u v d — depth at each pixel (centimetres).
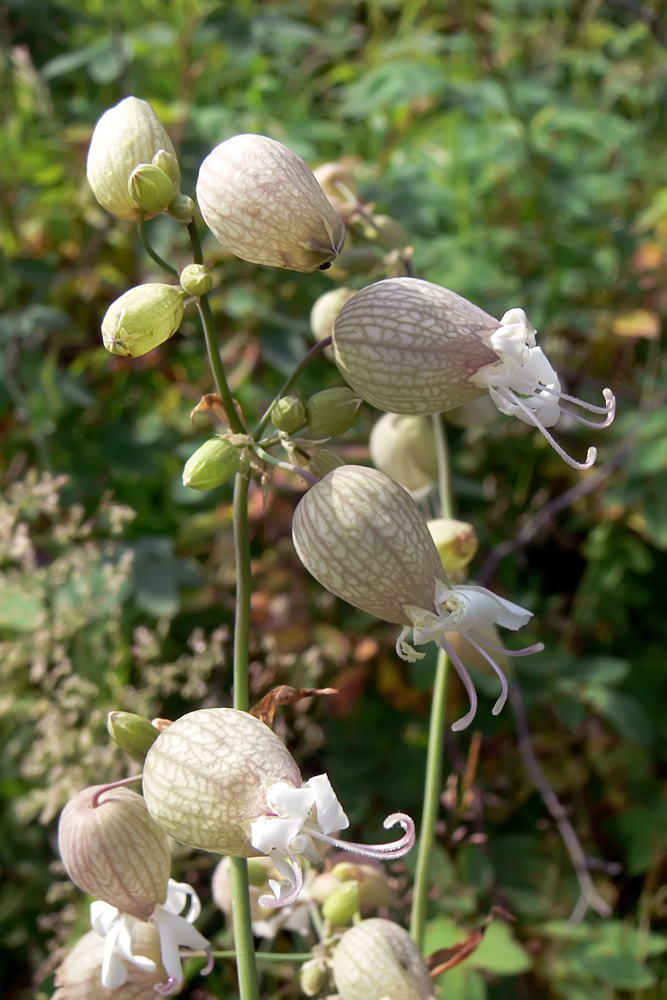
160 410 31
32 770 23
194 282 15
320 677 27
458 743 27
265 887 18
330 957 17
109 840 15
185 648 28
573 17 43
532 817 28
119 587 24
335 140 38
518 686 26
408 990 17
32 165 31
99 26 37
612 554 29
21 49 32
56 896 23
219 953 17
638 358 33
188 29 32
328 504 15
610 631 30
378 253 20
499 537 31
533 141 33
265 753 14
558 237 32
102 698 25
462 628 15
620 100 43
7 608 24
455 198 33
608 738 28
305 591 28
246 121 32
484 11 38
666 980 25
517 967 21
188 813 14
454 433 31
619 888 27
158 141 16
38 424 27
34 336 30
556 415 15
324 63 43
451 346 15
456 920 22
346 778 26
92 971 16
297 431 16
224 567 29
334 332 15
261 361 31
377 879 19
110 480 31
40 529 30
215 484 15
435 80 32
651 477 28
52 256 33
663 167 37
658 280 32
